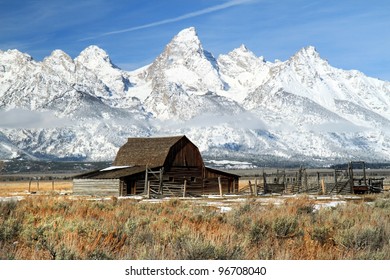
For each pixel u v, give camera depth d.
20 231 17.08
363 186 68.25
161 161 82.19
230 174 89.06
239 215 25.72
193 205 38.62
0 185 145.50
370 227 17.06
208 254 13.44
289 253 14.64
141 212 28.64
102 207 33.12
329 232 17.89
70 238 14.93
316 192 70.56
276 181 80.81
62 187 120.81
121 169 81.62
